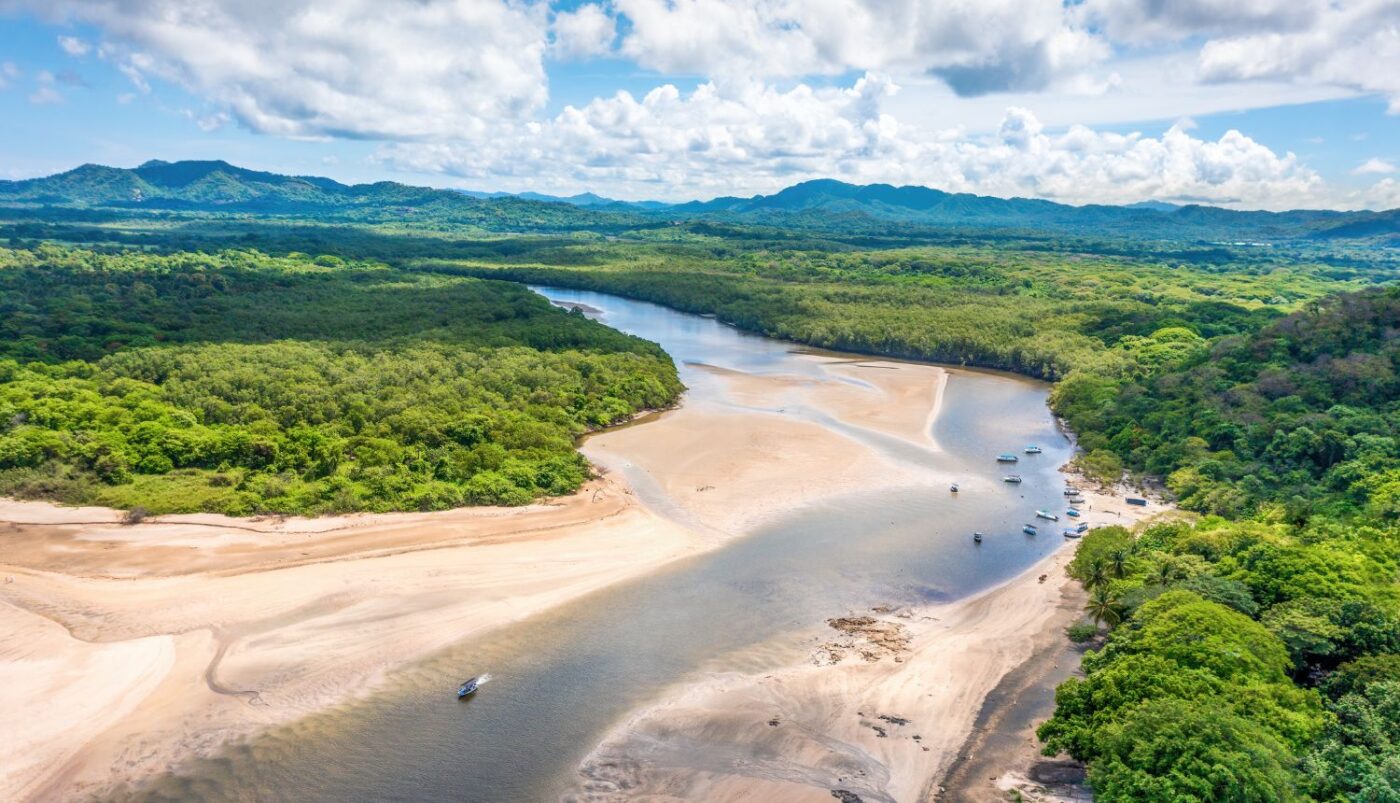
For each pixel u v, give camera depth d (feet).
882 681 210.38
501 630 230.48
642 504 326.03
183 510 289.12
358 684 203.41
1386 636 188.34
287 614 231.91
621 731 188.75
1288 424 360.69
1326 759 151.53
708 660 219.20
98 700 191.62
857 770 176.24
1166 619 190.70
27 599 233.55
